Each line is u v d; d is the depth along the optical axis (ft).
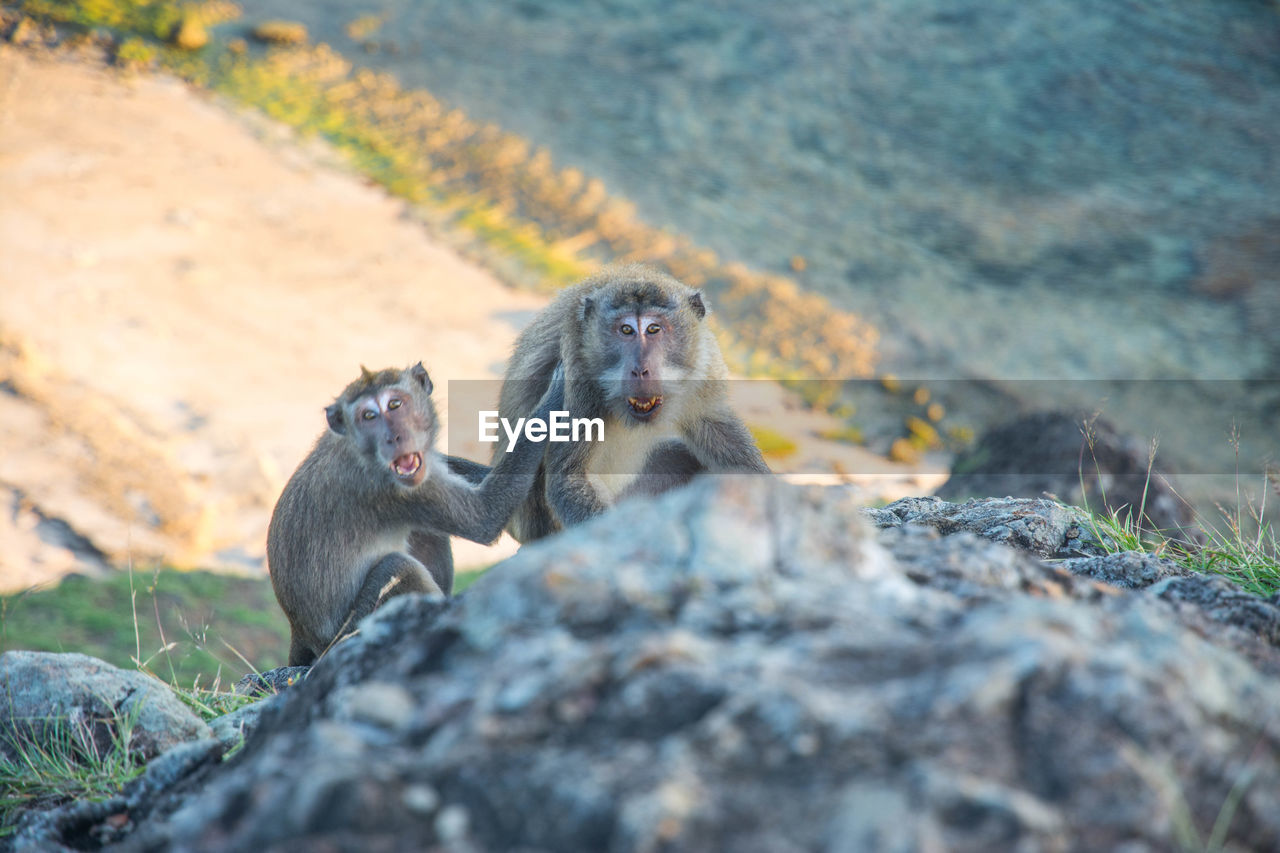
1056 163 117.70
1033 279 101.71
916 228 109.40
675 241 104.53
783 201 111.75
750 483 9.74
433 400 22.65
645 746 7.62
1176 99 125.39
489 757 7.68
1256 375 88.48
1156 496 39.45
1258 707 8.25
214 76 123.44
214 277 93.25
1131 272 102.32
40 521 60.49
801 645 8.35
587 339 21.20
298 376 83.61
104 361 79.41
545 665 8.35
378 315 92.32
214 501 67.67
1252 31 135.74
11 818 13.75
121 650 47.85
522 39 136.77
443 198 109.29
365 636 10.70
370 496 21.97
